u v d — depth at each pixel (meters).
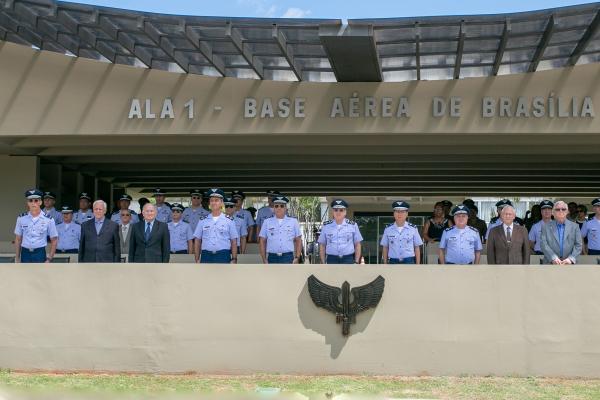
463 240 11.33
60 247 14.32
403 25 12.62
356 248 11.62
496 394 8.80
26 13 12.94
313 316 10.08
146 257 11.48
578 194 31.03
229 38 12.76
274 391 8.70
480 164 21.62
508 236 11.08
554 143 16.39
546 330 9.91
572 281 9.93
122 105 15.62
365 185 27.77
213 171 23.56
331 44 13.02
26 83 15.57
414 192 30.41
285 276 10.14
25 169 18.95
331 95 15.53
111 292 10.30
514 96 15.26
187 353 10.16
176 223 13.87
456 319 9.98
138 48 14.59
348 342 10.02
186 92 15.63
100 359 10.24
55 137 16.41
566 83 15.18
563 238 11.24
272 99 15.58
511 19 12.41
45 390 8.84
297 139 16.48
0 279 10.41
